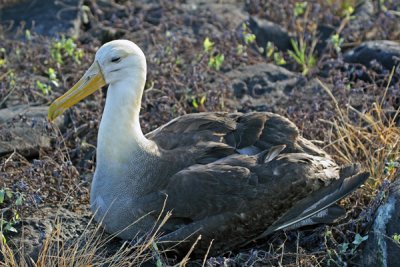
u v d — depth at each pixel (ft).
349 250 37.93
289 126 39.70
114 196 37.47
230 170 37.11
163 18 57.57
